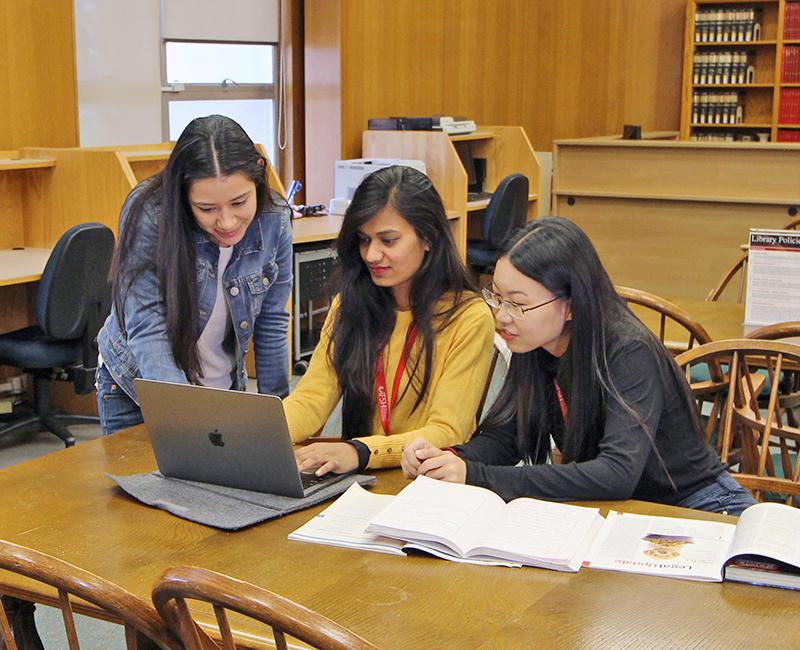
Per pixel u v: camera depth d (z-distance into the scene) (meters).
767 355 2.26
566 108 8.79
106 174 4.43
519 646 1.20
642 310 3.25
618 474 1.69
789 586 1.35
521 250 1.75
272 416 1.63
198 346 2.12
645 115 9.09
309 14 6.47
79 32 5.36
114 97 5.59
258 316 2.29
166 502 1.68
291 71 6.58
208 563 1.46
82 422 4.41
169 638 1.19
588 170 6.90
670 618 1.27
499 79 8.11
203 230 2.04
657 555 1.45
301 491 1.69
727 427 2.24
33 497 1.73
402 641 1.22
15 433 4.41
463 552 1.46
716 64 8.66
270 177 5.27
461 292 1.99
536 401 1.90
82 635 2.63
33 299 4.68
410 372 1.98
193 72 6.11
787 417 3.14
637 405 1.74
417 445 1.77
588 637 1.22
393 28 6.90
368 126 6.69
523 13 8.28
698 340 2.74
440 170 6.19
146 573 1.44
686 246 6.68
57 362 4.00
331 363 2.04
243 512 1.63
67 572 1.19
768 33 8.57
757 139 8.74
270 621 1.05
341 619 1.28
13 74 4.71
